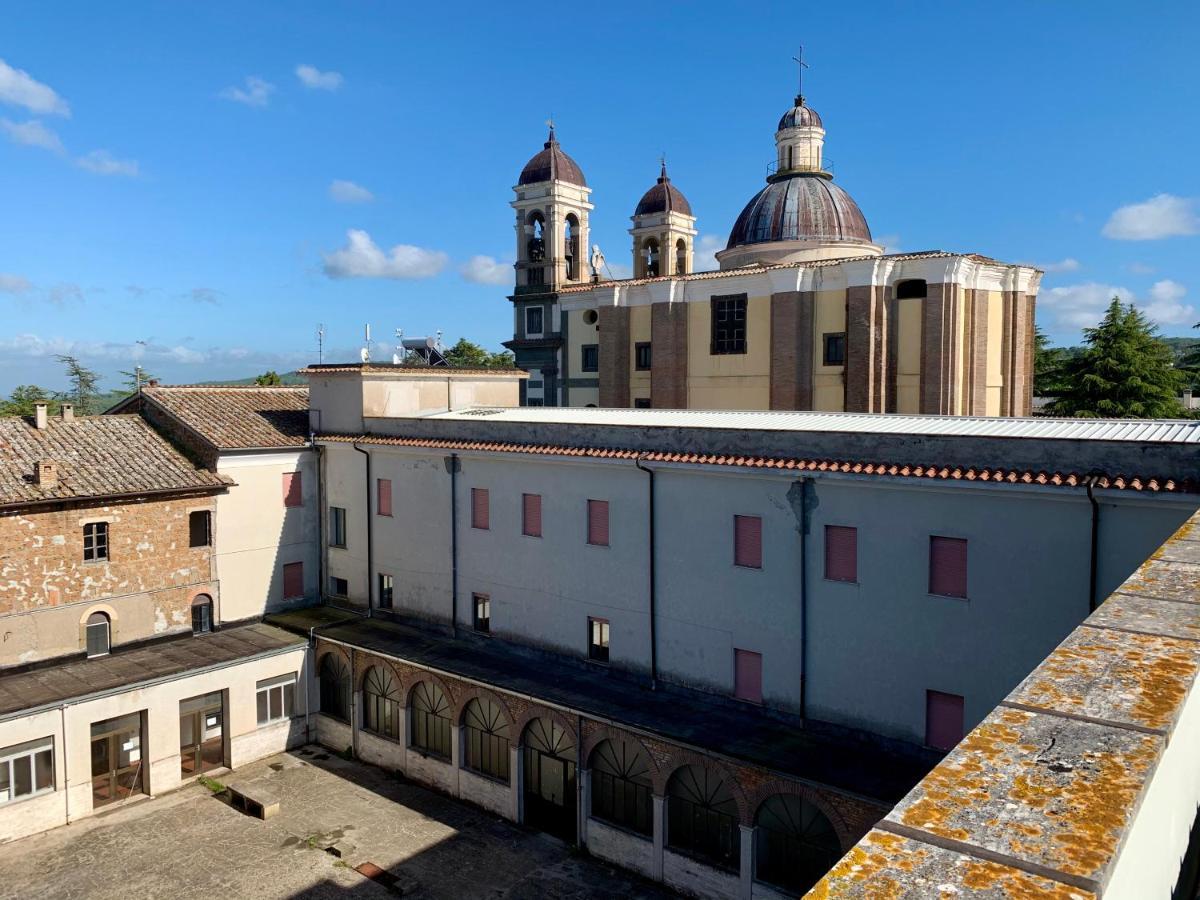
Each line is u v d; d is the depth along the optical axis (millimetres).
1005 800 3828
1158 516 18516
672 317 45125
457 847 26250
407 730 30938
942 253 37812
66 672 30172
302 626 34938
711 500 25438
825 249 49000
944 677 21438
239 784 30625
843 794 20328
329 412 37844
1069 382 58969
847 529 23000
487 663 30078
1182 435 20891
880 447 22484
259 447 36062
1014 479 19984
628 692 26953
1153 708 4707
